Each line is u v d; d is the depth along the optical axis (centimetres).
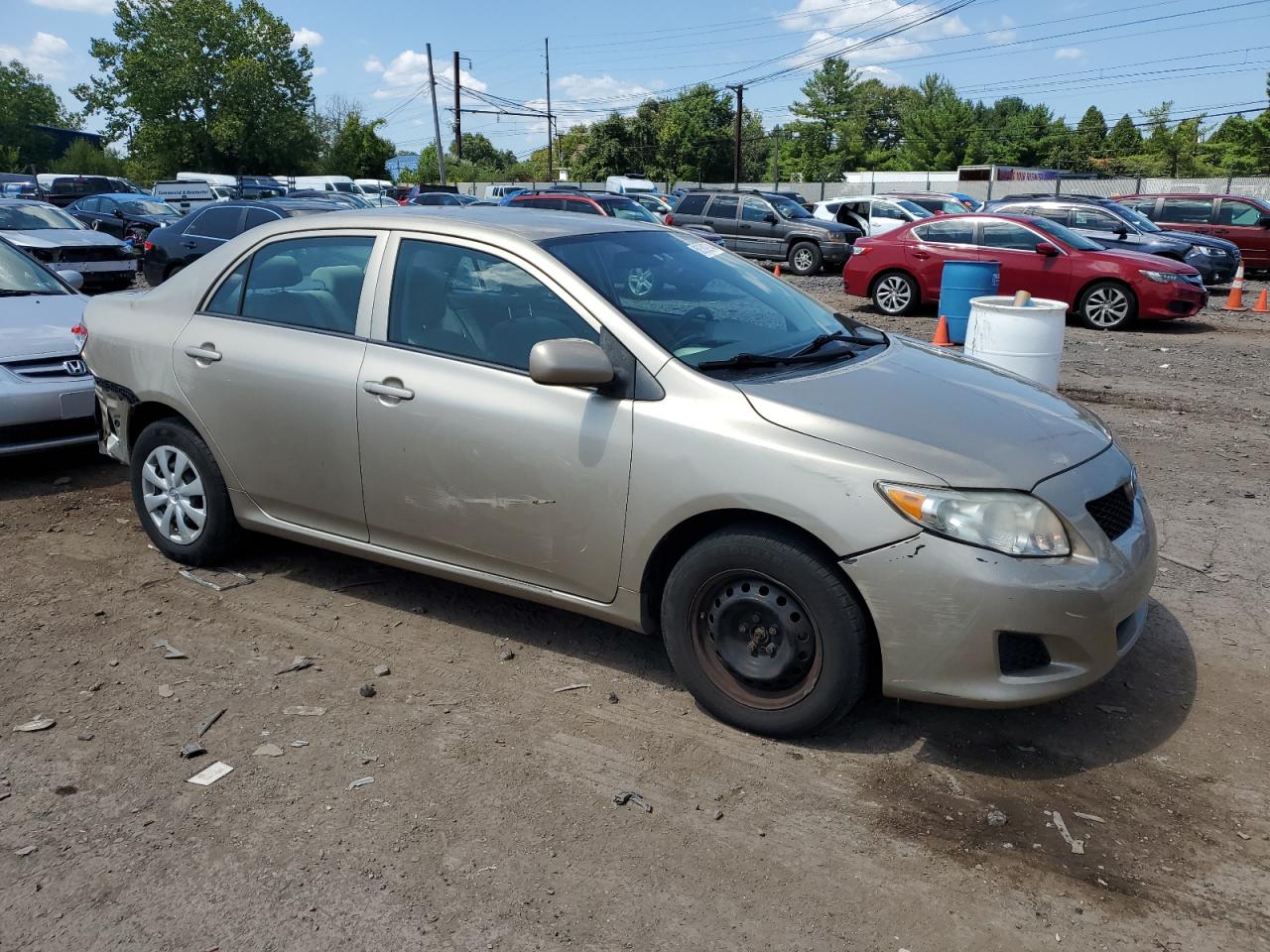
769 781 320
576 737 345
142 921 259
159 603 448
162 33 6400
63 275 753
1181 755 336
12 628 423
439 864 280
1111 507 333
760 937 254
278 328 431
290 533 444
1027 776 323
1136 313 1328
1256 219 2020
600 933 255
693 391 337
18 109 8300
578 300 364
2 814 301
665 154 7044
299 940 253
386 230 415
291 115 6700
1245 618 439
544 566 371
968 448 316
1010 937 255
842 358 384
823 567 316
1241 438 752
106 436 507
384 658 399
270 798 309
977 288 1056
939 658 305
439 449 381
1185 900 268
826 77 8712
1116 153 8831
